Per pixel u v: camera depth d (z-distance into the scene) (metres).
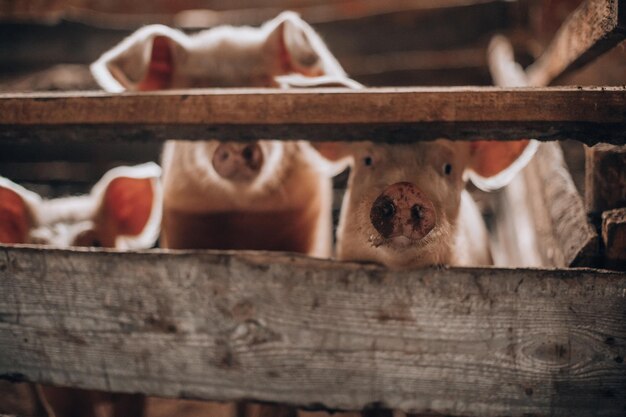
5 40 5.29
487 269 1.91
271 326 1.95
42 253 2.03
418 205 1.99
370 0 5.95
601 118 1.84
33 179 4.68
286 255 1.96
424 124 1.89
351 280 1.93
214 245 2.93
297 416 2.76
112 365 2.01
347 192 2.47
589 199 2.23
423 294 1.92
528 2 5.00
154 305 1.98
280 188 2.87
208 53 2.82
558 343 1.89
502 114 1.86
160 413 3.15
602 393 1.88
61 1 5.68
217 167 2.43
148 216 3.00
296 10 6.19
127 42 2.71
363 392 1.93
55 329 2.03
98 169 4.70
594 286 1.88
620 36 2.06
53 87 5.00
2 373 2.07
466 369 1.91
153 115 1.97
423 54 5.19
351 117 1.90
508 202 3.76
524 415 1.90
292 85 2.99
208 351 1.97
